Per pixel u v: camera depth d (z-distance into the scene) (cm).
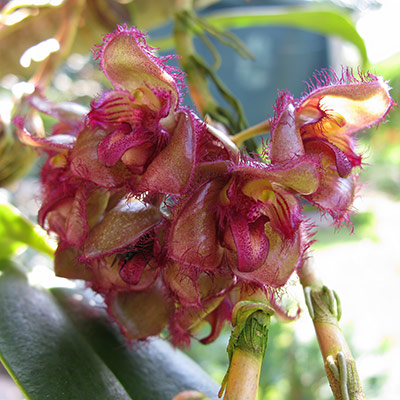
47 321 13
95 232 10
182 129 9
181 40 15
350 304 35
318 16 21
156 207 10
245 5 40
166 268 10
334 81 10
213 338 11
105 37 10
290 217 9
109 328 13
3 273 14
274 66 49
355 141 11
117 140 10
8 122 14
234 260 9
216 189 9
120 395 12
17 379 11
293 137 9
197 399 11
